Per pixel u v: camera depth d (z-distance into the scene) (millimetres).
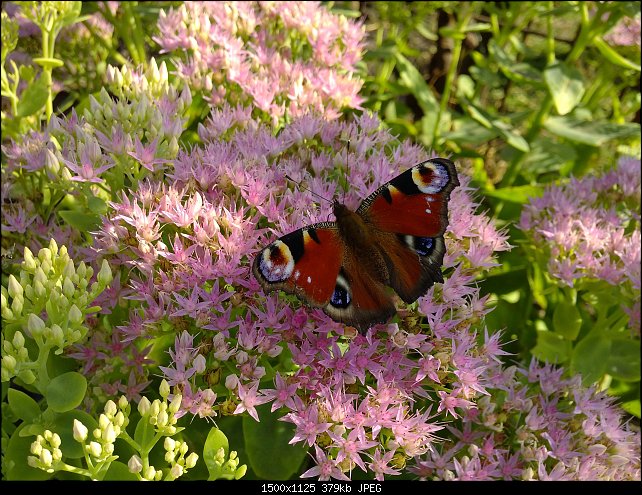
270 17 427
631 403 429
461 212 345
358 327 305
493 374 344
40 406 330
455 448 339
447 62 637
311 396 319
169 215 323
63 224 374
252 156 346
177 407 305
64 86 502
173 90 374
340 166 356
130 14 468
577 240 381
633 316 376
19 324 317
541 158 512
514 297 434
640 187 403
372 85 539
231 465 311
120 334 337
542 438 344
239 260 320
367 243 309
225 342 319
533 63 621
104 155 340
